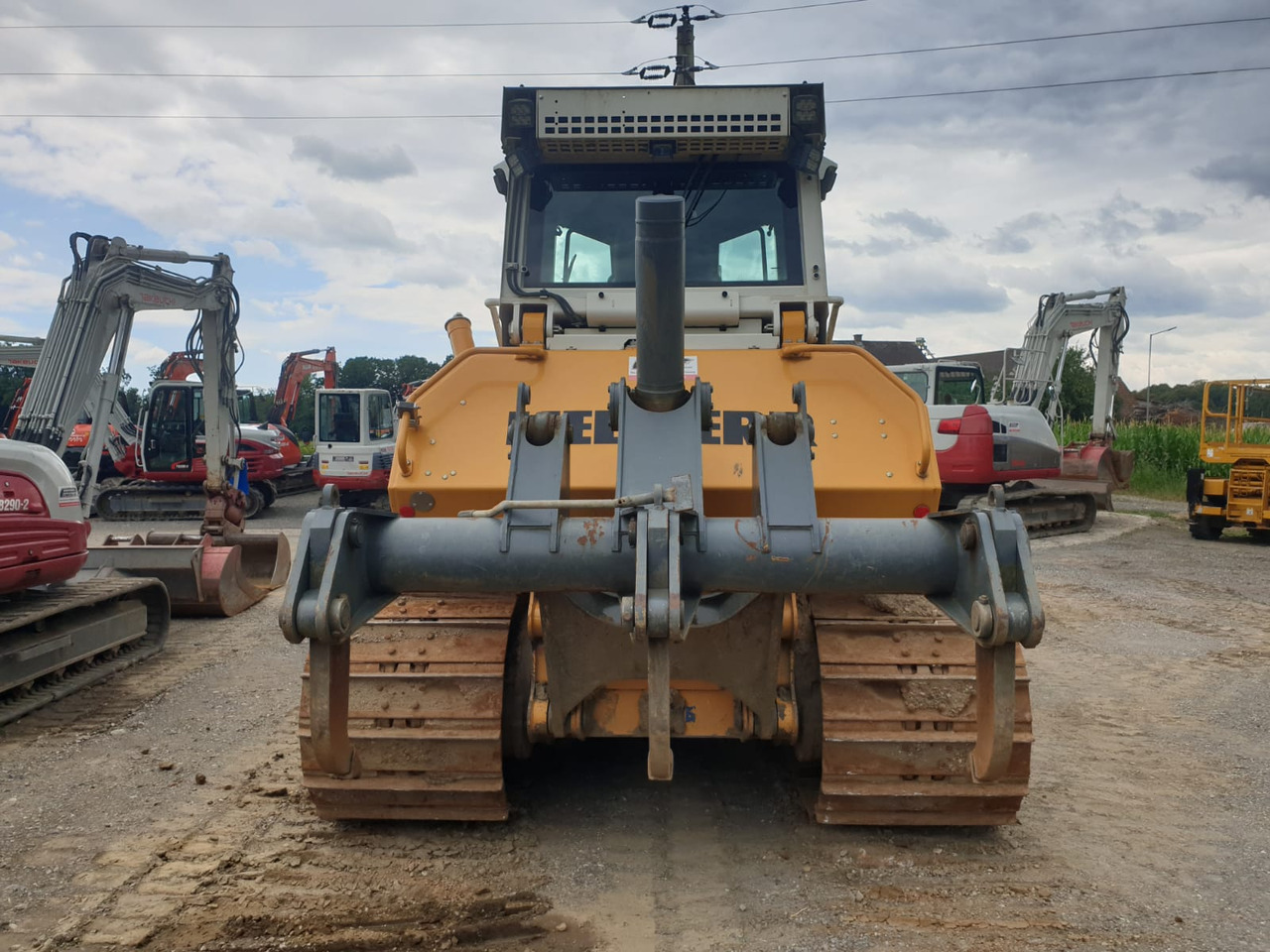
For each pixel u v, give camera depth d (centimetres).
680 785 456
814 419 432
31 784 471
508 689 393
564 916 335
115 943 319
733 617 359
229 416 1120
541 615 373
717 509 415
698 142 523
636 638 287
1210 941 325
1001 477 1451
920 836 405
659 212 282
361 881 362
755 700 371
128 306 967
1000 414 1488
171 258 1016
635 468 324
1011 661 289
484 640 393
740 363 449
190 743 537
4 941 321
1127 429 2470
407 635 396
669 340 313
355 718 380
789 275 534
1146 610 927
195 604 886
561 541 315
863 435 428
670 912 339
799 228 539
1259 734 565
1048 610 925
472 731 377
